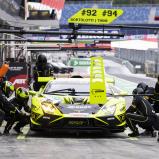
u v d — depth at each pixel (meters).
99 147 18.62
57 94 23.80
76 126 21.52
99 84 22.12
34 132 23.97
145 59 169.25
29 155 16.31
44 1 85.56
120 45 104.19
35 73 37.69
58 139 21.30
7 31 29.00
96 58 22.33
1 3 56.94
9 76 48.81
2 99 22.38
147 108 22.00
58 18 91.06
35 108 22.12
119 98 23.34
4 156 16.08
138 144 19.67
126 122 22.45
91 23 28.03
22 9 75.00
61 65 107.19
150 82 103.56
